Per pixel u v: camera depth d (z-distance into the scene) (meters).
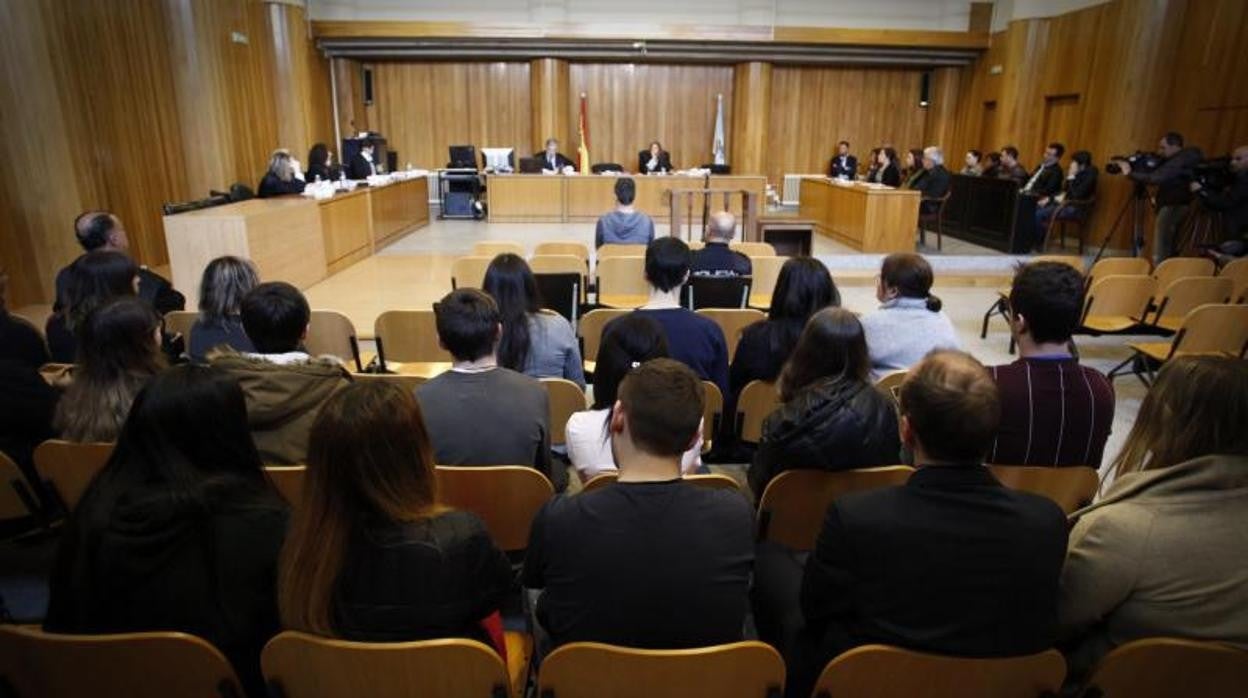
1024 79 10.64
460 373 1.94
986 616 1.15
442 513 1.21
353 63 12.03
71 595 1.20
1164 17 8.12
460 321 1.90
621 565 1.18
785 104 12.74
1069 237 9.53
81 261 2.65
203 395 1.21
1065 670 1.14
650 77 12.55
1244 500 1.17
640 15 11.75
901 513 1.17
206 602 1.20
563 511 1.23
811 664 1.34
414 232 9.84
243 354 1.92
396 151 12.62
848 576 1.21
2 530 2.02
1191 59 7.95
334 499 1.13
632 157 12.83
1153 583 1.19
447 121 12.56
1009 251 8.49
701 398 1.27
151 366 1.92
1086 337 5.42
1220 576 1.15
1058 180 8.87
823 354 1.86
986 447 1.18
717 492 1.25
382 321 3.33
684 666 1.11
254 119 9.56
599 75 12.51
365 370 3.21
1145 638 1.21
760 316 3.50
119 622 1.21
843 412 1.72
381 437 1.13
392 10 11.57
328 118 11.80
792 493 1.79
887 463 1.79
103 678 1.14
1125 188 8.62
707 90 12.63
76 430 1.85
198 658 1.13
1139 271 5.05
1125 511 1.23
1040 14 10.39
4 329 2.48
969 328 5.62
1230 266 4.62
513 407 1.89
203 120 8.17
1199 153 6.87
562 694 1.15
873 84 12.78
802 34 11.41
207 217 5.10
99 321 1.86
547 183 10.60
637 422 1.23
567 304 3.97
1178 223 6.94
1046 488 1.83
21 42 5.59
